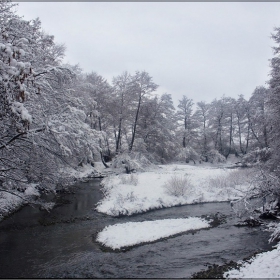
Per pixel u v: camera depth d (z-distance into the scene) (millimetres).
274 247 10445
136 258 9758
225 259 9523
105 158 38938
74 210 16844
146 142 36594
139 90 32906
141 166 30141
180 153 42469
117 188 21250
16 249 10578
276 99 17422
